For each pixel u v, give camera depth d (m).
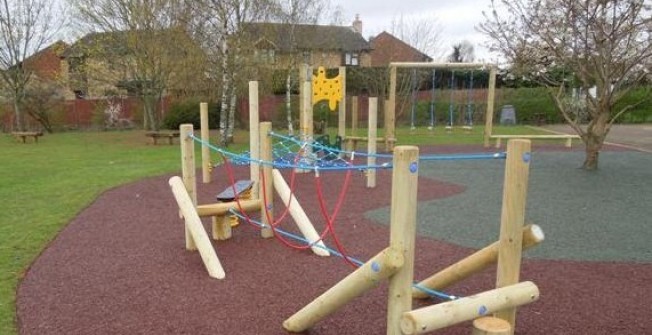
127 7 19.14
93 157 14.51
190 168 5.43
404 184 2.59
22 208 7.67
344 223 6.73
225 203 5.88
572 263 5.04
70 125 26.94
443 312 2.63
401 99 27.61
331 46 30.28
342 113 13.13
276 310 3.98
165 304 4.11
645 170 11.15
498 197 8.41
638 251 5.42
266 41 18.55
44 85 25.41
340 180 10.30
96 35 20.16
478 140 19.47
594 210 7.36
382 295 4.21
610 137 19.41
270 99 26.05
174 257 5.32
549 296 4.22
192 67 18.98
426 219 6.89
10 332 3.63
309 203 8.03
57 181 10.17
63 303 4.15
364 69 28.09
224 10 16.28
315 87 12.99
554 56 11.09
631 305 4.04
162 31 19.20
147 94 20.80
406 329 2.60
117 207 7.73
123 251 5.54
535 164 12.38
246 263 5.12
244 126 25.66
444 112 28.53
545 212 7.24
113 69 21.14
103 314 3.94
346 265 5.04
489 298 2.80
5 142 19.97
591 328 3.64
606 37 10.11
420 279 4.66
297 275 4.76
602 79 10.75
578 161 12.91
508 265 2.95
